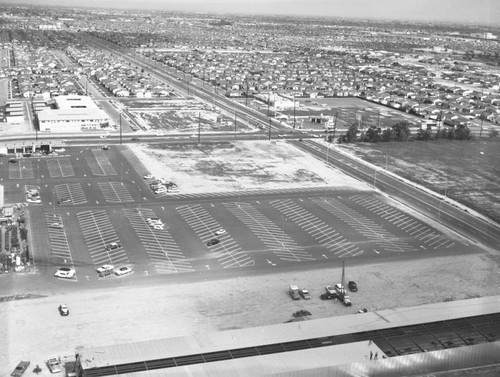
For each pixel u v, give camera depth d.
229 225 90.56
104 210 95.44
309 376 47.47
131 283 70.19
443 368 50.97
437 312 57.72
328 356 49.34
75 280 70.44
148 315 62.66
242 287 70.06
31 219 90.12
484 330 54.50
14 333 58.25
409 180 117.94
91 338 57.78
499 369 51.81
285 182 114.44
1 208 92.88
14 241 80.19
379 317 56.41
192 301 66.12
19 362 53.47
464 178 119.75
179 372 46.88
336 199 104.94
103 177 113.69
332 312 64.50
